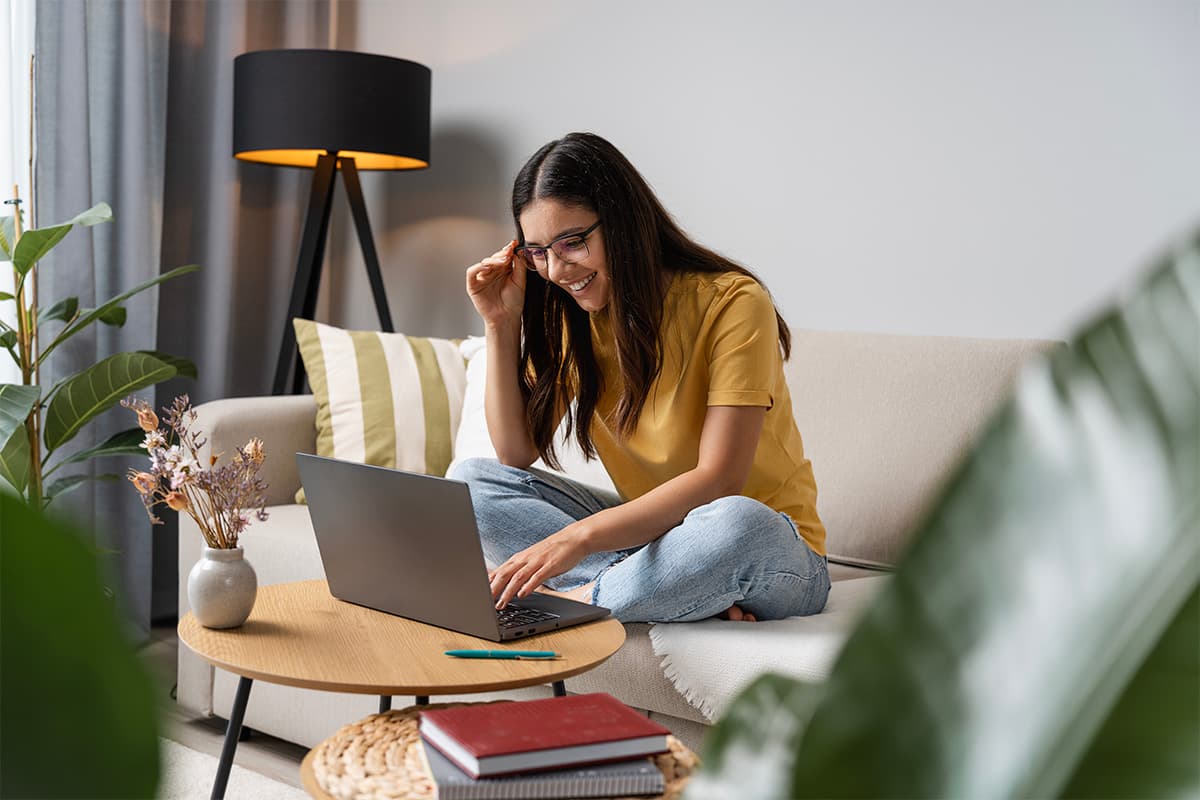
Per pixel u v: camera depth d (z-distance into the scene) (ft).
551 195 5.57
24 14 8.68
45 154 8.74
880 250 7.89
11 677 0.81
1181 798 0.78
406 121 9.41
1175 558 0.80
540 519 5.78
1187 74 6.65
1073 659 0.82
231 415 7.80
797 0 8.21
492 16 10.07
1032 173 7.23
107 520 9.28
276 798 6.31
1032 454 0.86
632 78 9.16
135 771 0.83
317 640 4.48
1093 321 0.86
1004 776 0.82
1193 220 6.64
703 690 4.98
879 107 7.86
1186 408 0.81
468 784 3.10
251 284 10.69
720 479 5.36
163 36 9.63
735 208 8.60
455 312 10.46
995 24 7.34
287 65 9.11
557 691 4.80
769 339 5.63
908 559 0.88
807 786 0.87
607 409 6.05
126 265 9.30
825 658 4.73
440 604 4.64
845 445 7.01
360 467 4.66
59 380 8.82
